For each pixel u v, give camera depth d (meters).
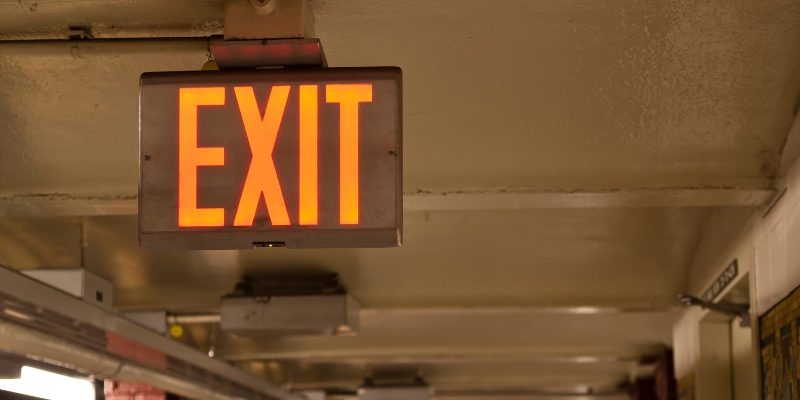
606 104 4.17
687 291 7.75
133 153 4.53
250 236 2.61
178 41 3.43
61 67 3.93
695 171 4.50
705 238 6.64
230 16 2.85
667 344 10.76
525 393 15.28
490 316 9.78
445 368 13.12
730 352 7.28
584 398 14.96
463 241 6.95
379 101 2.64
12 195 4.68
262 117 2.65
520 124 4.32
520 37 3.74
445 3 3.53
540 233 6.75
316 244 2.62
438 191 4.63
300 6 2.85
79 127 4.38
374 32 3.69
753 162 4.44
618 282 7.88
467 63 3.91
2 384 7.78
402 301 8.38
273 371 12.80
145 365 7.52
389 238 2.58
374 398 13.73
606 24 3.66
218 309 8.56
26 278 5.31
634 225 6.59
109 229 6.50
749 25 3.65
